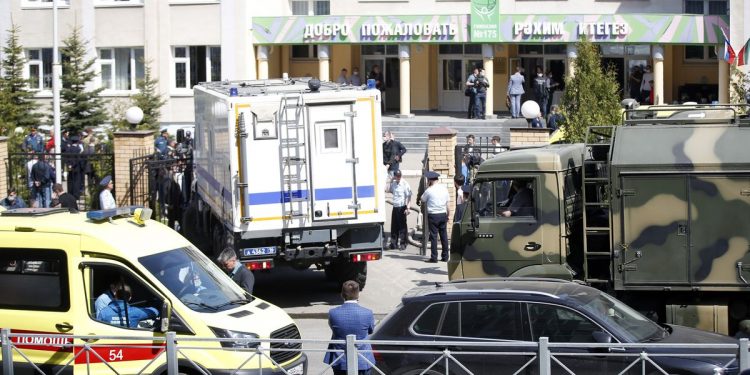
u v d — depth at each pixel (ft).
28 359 87.97
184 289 92.48
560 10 297.53
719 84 277.85
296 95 133.80
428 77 320.50
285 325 94.84
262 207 133.80
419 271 163.22
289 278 162.50
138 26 311.47
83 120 280.51
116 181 205.26
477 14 285.02
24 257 92.02
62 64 287.69
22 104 280.51
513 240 118.11
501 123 279.28
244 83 163.12
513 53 313.12
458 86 320.09
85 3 314.55
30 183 209.05
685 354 80.18
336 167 135.23
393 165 227.20
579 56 174.09
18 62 282.36
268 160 133.69
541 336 83.71
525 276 116.47
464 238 120.06
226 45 303.27
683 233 107.65
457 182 174.29
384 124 287.48
